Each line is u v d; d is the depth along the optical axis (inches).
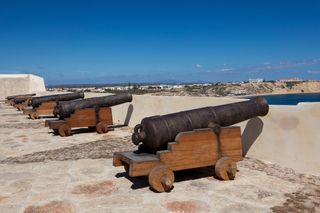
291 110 231.9
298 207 166.9
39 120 615.2
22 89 1422.2
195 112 215.9
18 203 181.0
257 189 193.9
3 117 677.9
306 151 223.5
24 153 315.0
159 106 409.7
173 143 199.0
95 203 178.4
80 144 354.6
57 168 251.9
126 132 427.8
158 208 169.2
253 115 233.0
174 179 214.5
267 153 253.0
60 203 179.5
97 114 422.0
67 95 644.7
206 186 201.3
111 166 254.7
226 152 216.7
